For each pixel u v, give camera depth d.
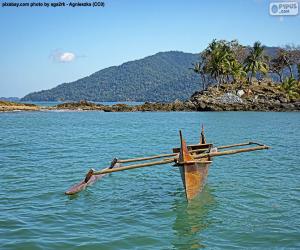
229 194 14.38
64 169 19.48
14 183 16.12
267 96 96.31
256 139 34.38
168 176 17.81
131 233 10.44
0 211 12.21
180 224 11.18
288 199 13.71
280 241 9.87
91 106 106.38
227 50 103.81
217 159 22.38
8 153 25.08
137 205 13.08
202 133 19.94
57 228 10.77
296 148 27.75
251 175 17.94
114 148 28.42
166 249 9.43
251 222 11.30
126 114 83.69
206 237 10.19
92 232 10.49
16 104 99.19
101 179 17.00
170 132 41.88
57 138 35.16
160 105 97.56
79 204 13.15
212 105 91.88
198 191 13.71
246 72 102.00
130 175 17.91
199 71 110.62
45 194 14.37
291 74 109.38
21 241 9.77
